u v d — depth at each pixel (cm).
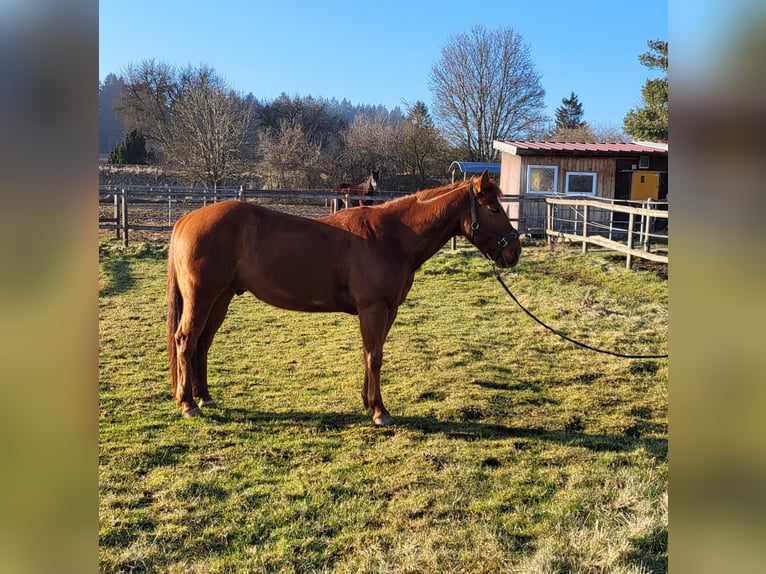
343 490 333
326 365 579
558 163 1569
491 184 441
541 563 259
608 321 756
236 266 423
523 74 3272
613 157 1573
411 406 467
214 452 380
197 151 2930
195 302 423
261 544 280
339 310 441
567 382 530
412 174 3412
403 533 290
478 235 447
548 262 1173
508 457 378
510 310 823
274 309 832
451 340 666
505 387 514
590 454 383
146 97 4109
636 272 1031
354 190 1858
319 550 276
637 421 441
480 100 3288
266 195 1544
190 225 425
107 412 443
